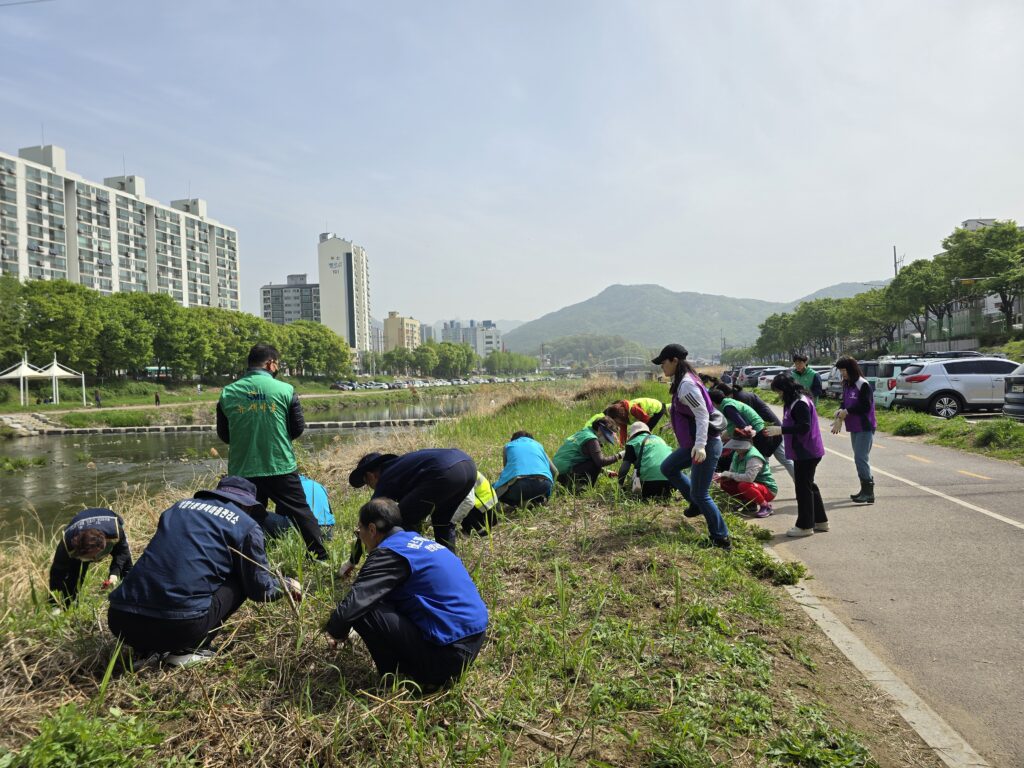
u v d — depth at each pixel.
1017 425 11.61
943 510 7.27
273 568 4.84
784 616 4.52
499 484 7.30
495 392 24.86
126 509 8.84
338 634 3.35
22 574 5.53
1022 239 48.34
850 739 3.02
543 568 5.21
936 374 17.33
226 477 4.24
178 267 120.00
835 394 23.23
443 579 3.45
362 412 51.44
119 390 61.78
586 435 7.92
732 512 7.34
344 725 3.04
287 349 89.38
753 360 146.38
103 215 103.06
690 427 5.89
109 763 2.76
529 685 3.42
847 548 6.07
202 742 3.00
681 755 2.83
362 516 3.77
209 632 3.70
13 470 22.22
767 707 3.29
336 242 191.12
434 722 3.16
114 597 3.54
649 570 5.11
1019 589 4.86
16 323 53.06
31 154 96.38
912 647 4.06
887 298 61.41
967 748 3.03
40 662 3.67
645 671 3.63
